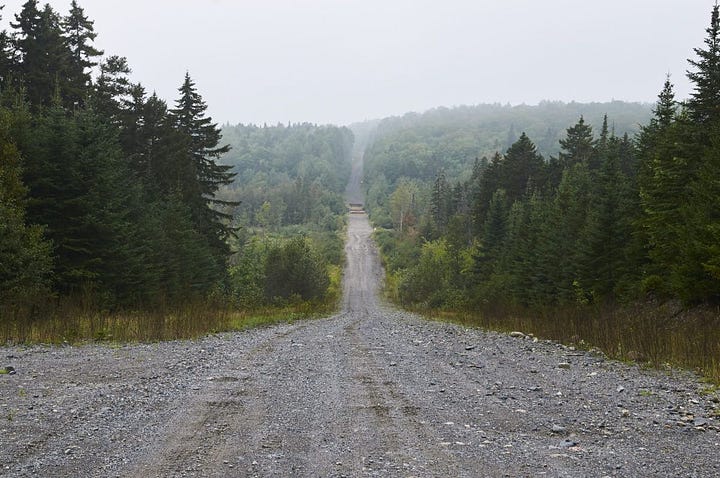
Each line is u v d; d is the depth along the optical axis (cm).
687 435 661
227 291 4362
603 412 783
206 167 4366
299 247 5434
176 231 3566
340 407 794
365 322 3203
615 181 3609
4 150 2216
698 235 2033
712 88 2620
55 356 1231
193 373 1066
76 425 668
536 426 703
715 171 2088
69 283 2453
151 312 2384
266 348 1529
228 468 527
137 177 4044
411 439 634
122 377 1000
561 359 1381
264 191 18162
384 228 16638
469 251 7225
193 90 4281
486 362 1316
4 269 1898
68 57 3766
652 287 2500
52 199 2438
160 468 524
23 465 523
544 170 7019
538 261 4003
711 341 1396
